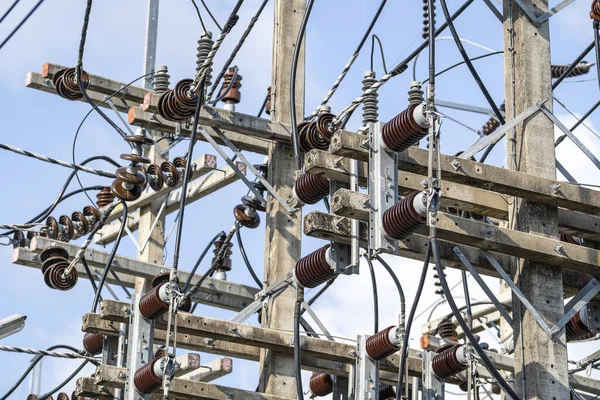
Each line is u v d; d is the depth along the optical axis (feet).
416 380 48.01
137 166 53.01
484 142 40.32
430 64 35.29
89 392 50.42
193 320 45.73
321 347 45.96
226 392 46.34
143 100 53.52
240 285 60.80
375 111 40.37
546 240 39.63
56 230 58.23
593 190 40.37
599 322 41.50
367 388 44.45
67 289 54.39
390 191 37.19
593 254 40.06
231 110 50.96
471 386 45.21
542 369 39.34
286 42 52.01
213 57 43.42
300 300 40.24
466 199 40.40
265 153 52.90
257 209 53.98
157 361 44.65
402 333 43.04
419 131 36.14
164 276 53.36
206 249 56.95
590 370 48.39
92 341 51.65
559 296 40.19
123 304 46.78
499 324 63.00
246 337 46.24
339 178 39.37
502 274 40.11
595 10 40.01
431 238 34.50
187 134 50.98
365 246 40.65
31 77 54.95
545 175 40.98
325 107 46.24
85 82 53.93
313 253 40.14
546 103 41.75
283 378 47.70
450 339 50.47
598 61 40.01
